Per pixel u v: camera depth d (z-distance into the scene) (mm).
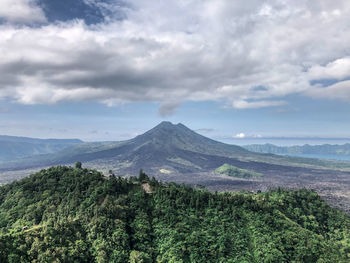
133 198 179000
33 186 192125
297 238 158625
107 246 135875
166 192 189250
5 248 120750
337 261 150875
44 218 157750
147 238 149250
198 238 149875
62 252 127188
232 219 169250
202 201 183375
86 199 171625
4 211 172750
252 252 148625
